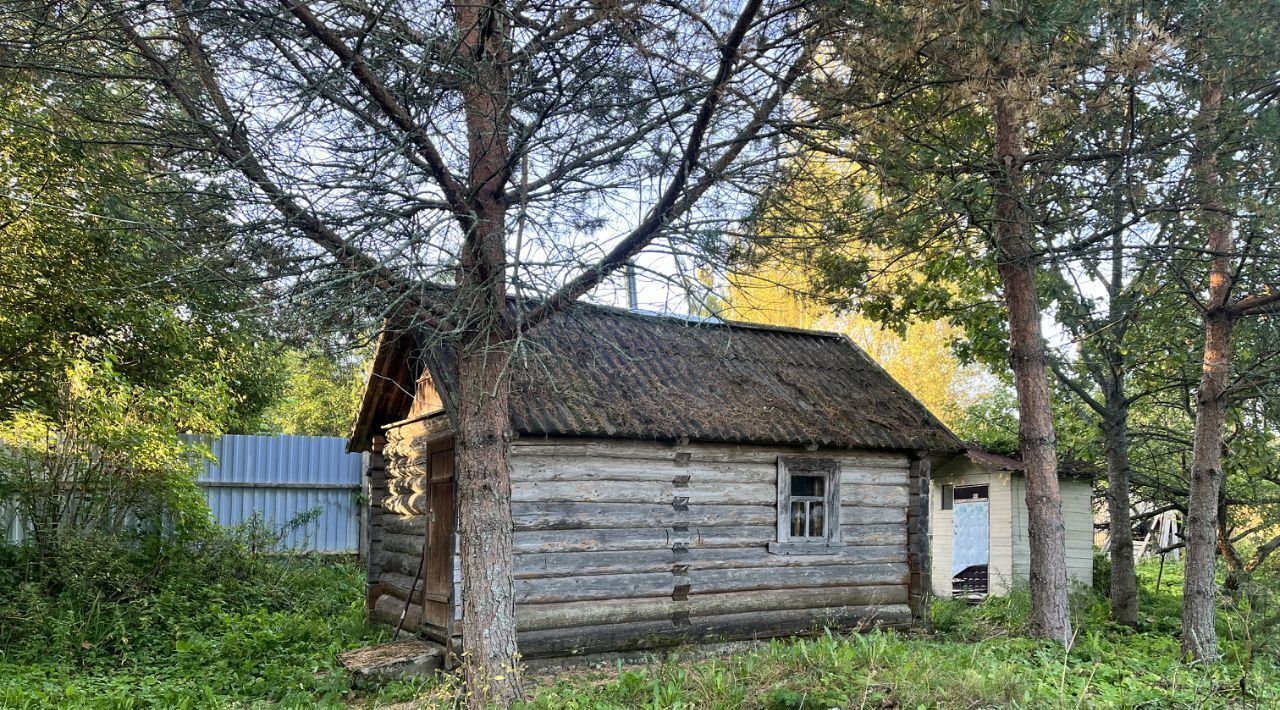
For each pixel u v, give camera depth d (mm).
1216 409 9766
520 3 6562
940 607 13016
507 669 6945
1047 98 7230
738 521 10555
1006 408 18969
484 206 7160
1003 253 10047
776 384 11961
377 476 12547
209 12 5949
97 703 7656
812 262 8195
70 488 11328
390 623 11359
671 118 6703
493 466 7254
